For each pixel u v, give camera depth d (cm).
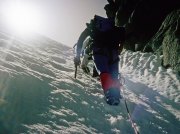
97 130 393
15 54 664
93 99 520
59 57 925
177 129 493
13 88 419
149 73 851
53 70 660
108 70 490
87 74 740
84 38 547
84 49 578
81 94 525
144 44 1343
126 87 686
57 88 507
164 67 883
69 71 732
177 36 856
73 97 488
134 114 501
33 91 441
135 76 841
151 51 1162
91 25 514
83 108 455
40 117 362
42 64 684
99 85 640
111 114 473
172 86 723
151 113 528
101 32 504
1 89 399
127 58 1127
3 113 333
